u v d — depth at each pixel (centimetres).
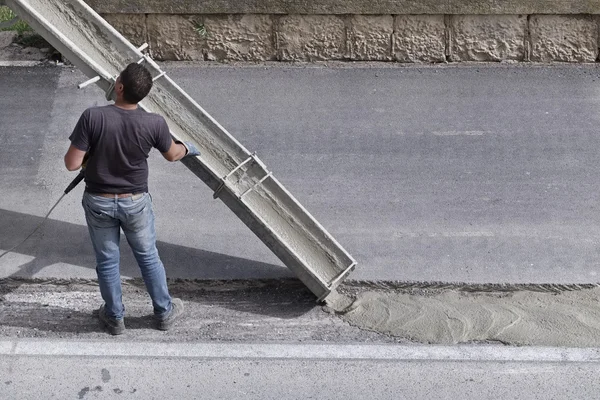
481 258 1267
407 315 1183
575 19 1647
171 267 1245
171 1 1620
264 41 1669
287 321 1177
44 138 1482
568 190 1394
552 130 1519
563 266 1252
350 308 1195
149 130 1030
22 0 1198
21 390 1062
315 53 1680
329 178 1416
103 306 1162
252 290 1231
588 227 1320
